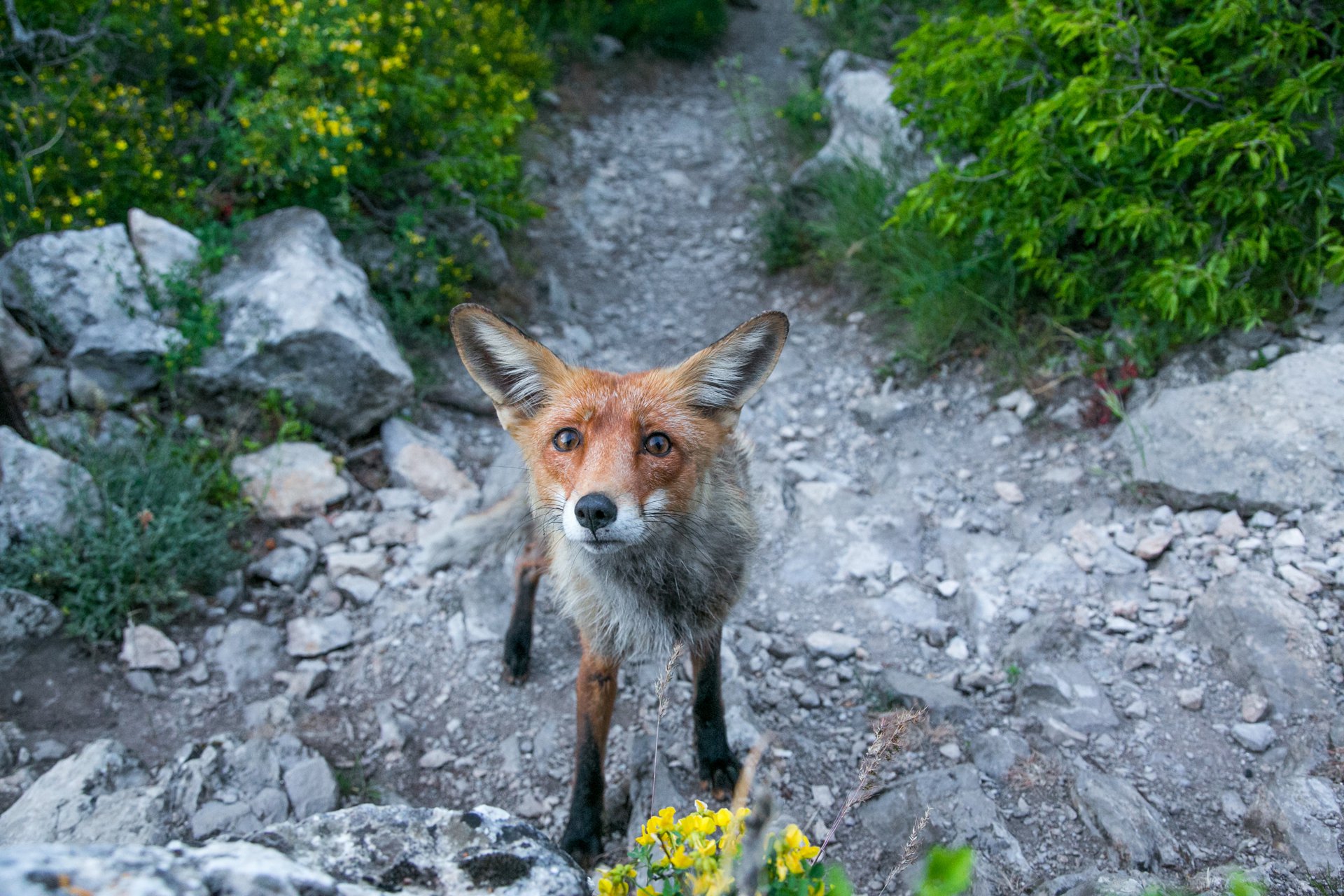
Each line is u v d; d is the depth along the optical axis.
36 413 0.97
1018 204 1.05
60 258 1.02
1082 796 0.67
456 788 0.74
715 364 0.62
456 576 0.93
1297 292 0.98
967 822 0.66
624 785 0.73
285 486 0.98
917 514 0.99
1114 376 1.05
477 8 1.77
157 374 1.03
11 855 0.34
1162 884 0.59
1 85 1.19
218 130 1.25
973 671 0.81
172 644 0.81
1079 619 0.83
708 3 2.43
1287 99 0.90
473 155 1.33
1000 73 1.02
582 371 0.64
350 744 0.77
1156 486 0.91
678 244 1.64
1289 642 0.75
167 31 1.32
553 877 0.43
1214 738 0.72
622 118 2.09
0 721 0.74
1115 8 0.93
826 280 1.43
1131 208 0.92
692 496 0.62
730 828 0.40
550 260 1.55
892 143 1.47
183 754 0.72
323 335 1.02
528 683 0.83
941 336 1.18
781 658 0.84
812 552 0.96
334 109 1.14
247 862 0.38
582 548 0.63
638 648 0.67
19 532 0.83
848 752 0.74
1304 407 0.88
